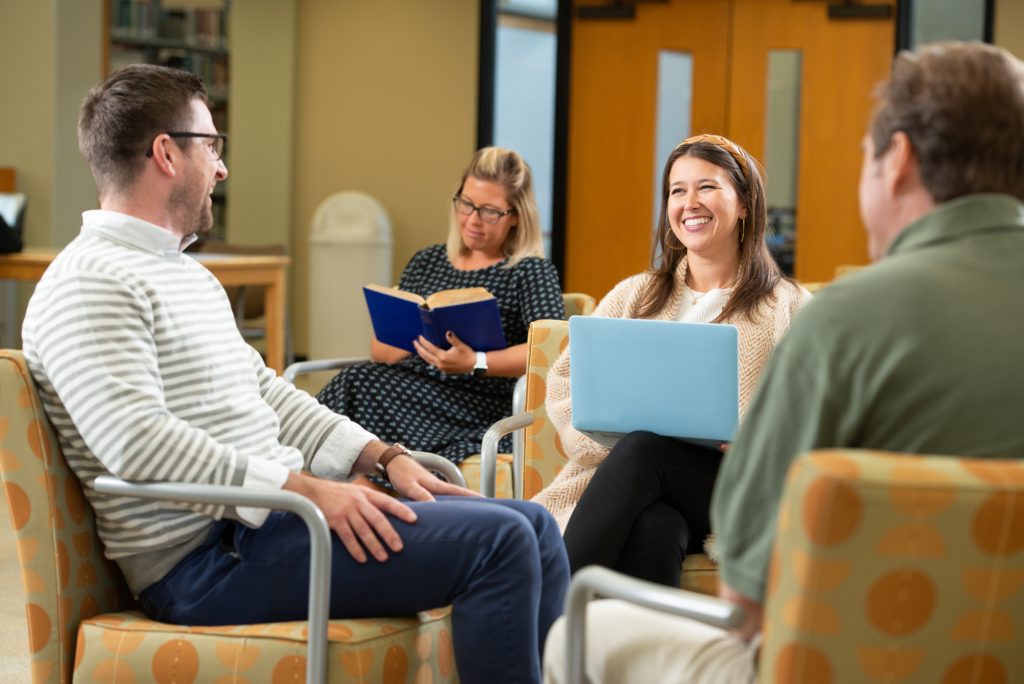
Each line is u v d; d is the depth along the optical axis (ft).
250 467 5.99
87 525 6.28
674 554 7.08
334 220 26.40
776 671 3.74
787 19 23.18
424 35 26.58
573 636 4.60
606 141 24.32
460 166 26.43
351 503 6.06
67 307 5.91
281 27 27.37
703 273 8.37
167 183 6.38
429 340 10.25
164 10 28.55
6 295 22.85
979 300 3.97
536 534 6.48
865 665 3.71
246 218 27.94
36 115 24.12
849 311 4.02
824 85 23.13
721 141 8.29
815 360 4.07
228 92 28.91
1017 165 4.15
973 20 23.09
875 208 4.37
